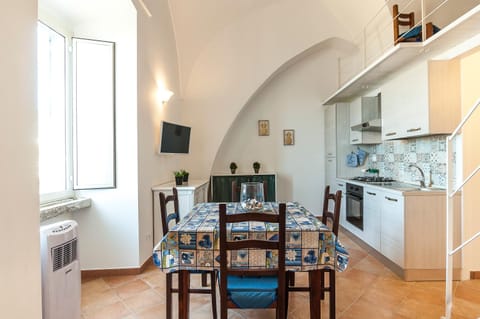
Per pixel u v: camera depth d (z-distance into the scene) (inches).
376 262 118.6
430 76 99.8
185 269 62.3
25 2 42.0
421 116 103.6
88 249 107.2
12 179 39.3
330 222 192.5
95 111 106.0
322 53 200.8
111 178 107.2
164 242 62.3
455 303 84.2
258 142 203.0
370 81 141.6
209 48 182.9
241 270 58.9
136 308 83.6
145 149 118.0
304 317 77.2
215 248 61.4
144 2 119.1
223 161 202.2
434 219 99.7
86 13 103.0
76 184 104.6
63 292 65.9
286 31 181.5
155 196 127.2
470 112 70.9
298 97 202.5
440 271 100.0
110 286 98.5
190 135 183.8
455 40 89.0
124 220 108.6
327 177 197.5
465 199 99.4
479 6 70.6
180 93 179.0
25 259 41.4
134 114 108.9
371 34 162.2
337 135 179.8
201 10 164.2
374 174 166.7
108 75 106.6
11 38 39.4
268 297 59.1
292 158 203.3
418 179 125.6
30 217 42.4
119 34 108.6
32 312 42.5
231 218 53.7
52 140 98.7
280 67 183.6
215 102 183.8
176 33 168.1
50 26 96.2
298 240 61.2
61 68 101.8
